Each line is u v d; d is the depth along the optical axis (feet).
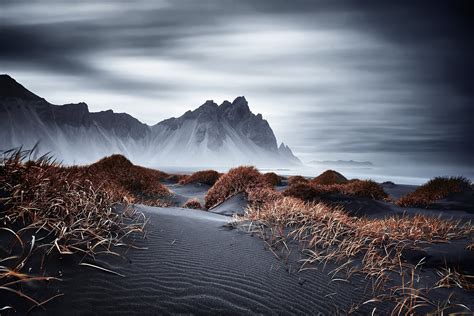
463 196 46.29
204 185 73.46
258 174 40.45
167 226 14.05
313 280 11.22
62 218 10.32
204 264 10.91
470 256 15.87
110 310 7.66
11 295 7.13
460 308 10.69
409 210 41.96
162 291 8.79
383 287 11.48
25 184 11.14
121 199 16.57
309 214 18.95
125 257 10.07
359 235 17.08
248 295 9.39
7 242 8.65
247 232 15.71
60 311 7.19
